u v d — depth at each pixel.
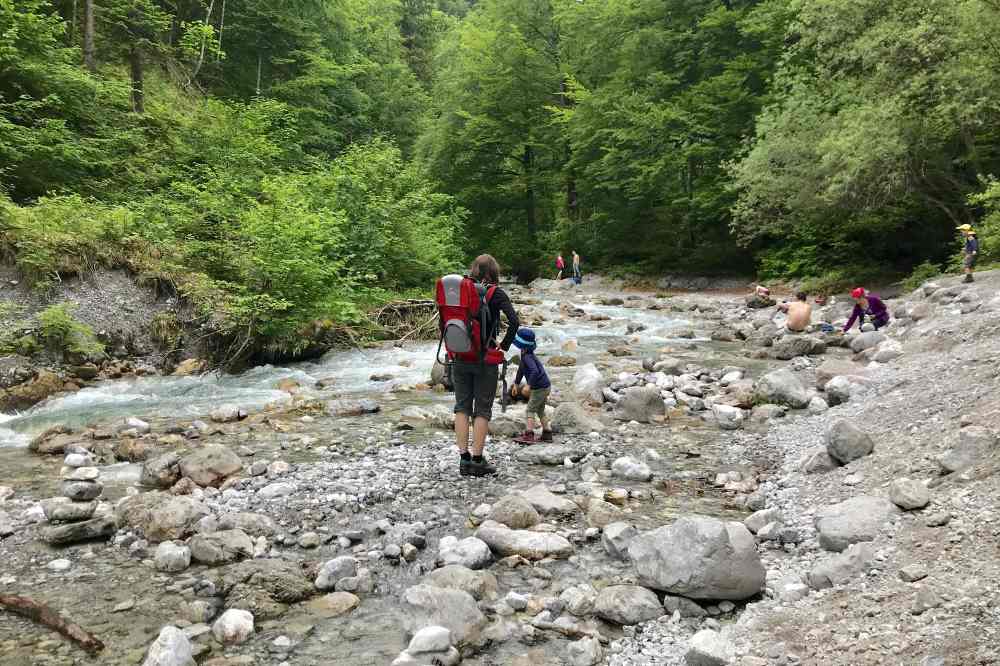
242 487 5.11
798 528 4.00
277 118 22.42
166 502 4.38
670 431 6.81
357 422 7.43
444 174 34.25
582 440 6.43
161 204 13.59
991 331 7.68
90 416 7.96
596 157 30.73
